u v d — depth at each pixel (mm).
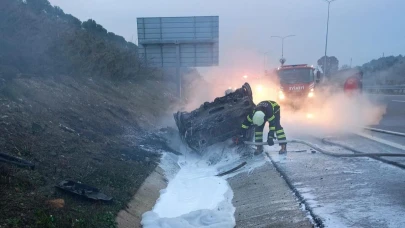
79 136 8875
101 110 11961
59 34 14984
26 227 4496
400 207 5066
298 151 9422
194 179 8758
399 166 7203
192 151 11148
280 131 9250
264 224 5344
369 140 10266
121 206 6016
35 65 11586
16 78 9898
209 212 6055
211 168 9586
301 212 5312
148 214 6160
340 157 8344
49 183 5977
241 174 8359
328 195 5805
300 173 7234
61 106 10133
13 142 6766
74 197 5785
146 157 9383
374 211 5000
